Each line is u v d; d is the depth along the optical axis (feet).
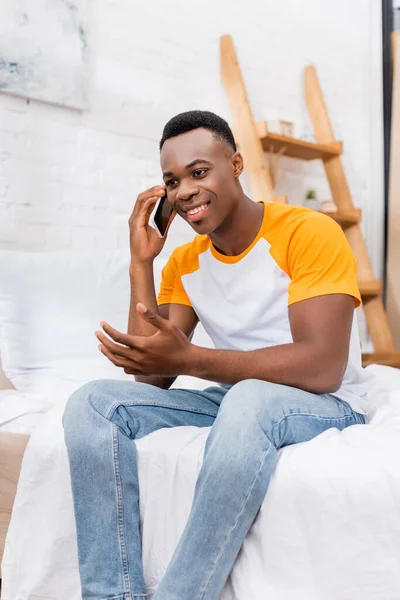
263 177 9.22
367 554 3.17
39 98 7.41
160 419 4.08
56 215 7.66
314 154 10.79
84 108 7.85
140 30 8.58
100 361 6.49
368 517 3.18
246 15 10.10
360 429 3.76
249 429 3.38
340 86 11.91
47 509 4.05
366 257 11.02
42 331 6.48
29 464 4.15
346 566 3.20
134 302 4.54
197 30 9.29
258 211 4.40
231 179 4.22
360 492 3.21
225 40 9.47
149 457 3.82
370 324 10.94
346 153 12.03
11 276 6.59
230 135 4.31
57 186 7.68
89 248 7.95
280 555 3.31
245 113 9.34
